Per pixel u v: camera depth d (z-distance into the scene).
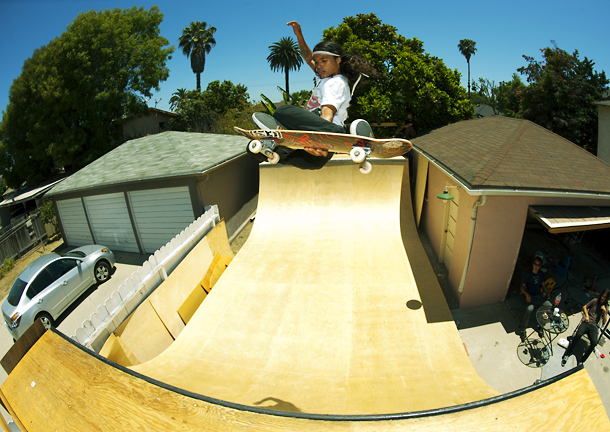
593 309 5.93
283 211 11.13
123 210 12.99
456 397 4.31
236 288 8.26
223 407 2.92
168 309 7.51
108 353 5.68
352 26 16.67
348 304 7.34
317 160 2.40
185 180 11.58
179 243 8.59
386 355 5.91
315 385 5.16
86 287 10.66
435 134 13.18
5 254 16.39
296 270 8.71
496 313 7.54
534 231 10.63
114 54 24.92
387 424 2.63
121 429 2.91
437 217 10.52
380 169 11.07
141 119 31.39
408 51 15.66
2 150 25.02
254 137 2.28
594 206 6.95
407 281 7.92
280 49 51.19
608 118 16.25
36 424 3.22
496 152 7.93
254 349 6.34
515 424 2.59
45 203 20.16
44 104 23.70
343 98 2.16
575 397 2.74
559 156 8.07
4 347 9.62
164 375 5.42
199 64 50.91
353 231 10.05
